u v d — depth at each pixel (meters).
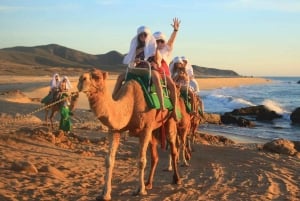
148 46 8.39
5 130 16.19
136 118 7.78
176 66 11.33
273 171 12.34
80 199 7.88
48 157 11.54
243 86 123.44
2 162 10.12
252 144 21.55
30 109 28.16
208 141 20.69
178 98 10.00
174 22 9.35
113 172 10.85
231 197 8.73
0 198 7.53
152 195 8.52
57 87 17.89
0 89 55.12
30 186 8.46
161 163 12.93
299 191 9.74
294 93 88.50
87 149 14.06
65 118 17.00
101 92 6.90
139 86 7.93
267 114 41.94
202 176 10.97
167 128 9.01
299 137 28.69
